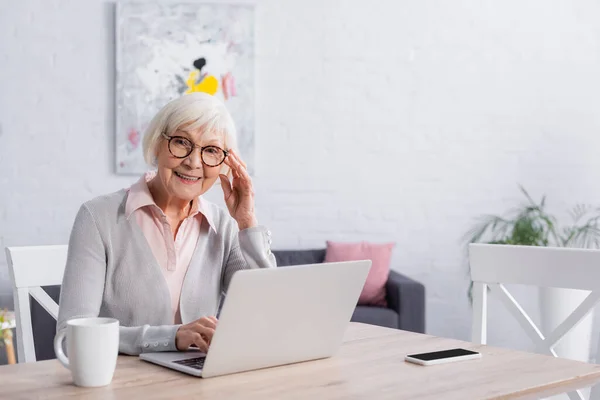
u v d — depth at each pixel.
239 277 1.23
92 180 4.15
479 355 1.46
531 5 4.41
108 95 4.15
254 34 4.21
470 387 1.23
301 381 1.25
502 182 4.43
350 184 4.36
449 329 4.41
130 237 1.65
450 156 4.40
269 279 1.27
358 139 4.35
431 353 1.45
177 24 4.14
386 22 4.34
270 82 4.27
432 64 4.38
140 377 1.27
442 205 4.40
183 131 1.63
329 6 4.30
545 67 4.43
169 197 1.71
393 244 4.09
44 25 4.08
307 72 4.30
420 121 4.38
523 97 4.43
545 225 4.41
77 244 1.61
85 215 1.64
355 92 4.34
